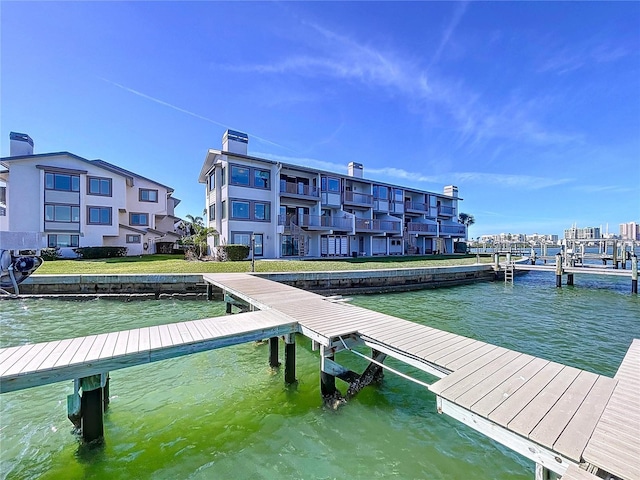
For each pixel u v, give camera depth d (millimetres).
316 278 14734
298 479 3295
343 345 5164
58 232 22703
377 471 3396
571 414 2898
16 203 21719
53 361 3697
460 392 3320
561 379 3648
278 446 3830
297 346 7562
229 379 5652
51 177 22625
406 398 5008
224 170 22312
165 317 9953
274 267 16438
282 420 4391
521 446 2609
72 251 22875
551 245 40219
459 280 19203
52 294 12352
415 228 33875
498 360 4203
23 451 3705
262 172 23281
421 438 3988
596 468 2203
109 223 25188
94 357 3846
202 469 3438
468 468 3436
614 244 25859
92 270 14797
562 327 9336
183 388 5285
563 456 2336
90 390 3770
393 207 32906
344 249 28062
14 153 22250
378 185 31578
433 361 4160
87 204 24266
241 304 9977
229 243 21500
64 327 8773
